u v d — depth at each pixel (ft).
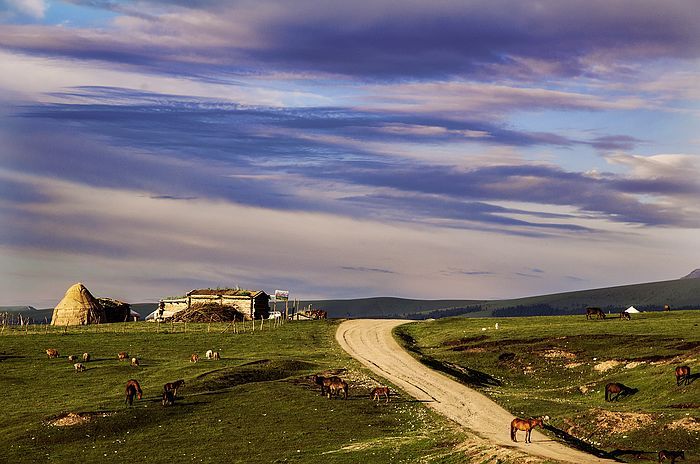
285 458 232.12
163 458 239.30
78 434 264.31
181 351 442.50
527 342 436.35
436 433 247.09
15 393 328.90
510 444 219.20
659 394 292.61
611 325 458.50
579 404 298.76
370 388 332.80
